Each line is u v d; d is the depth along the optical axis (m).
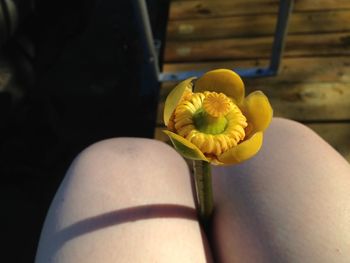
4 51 0.43
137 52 0.76
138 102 0.67
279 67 0.46
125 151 0.23
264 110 0.17
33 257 0.49
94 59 0.76
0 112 0.45
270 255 0.19
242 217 0.21
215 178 0.24
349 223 0.19
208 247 0.21
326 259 0.18
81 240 0.19
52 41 0.47
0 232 0.52
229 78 0.17
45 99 0.57
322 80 0.45
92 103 0.68
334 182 0.20
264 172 0.22
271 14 0.55
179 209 0.21
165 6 0.76
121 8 0.86
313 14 0.54
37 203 0.54
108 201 0.21
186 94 0.17
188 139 0.16
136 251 0.19
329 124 0.40
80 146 0.61
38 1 0.43
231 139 0.16
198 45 0.52
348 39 0.50
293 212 0.20
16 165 0.56
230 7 0.57
